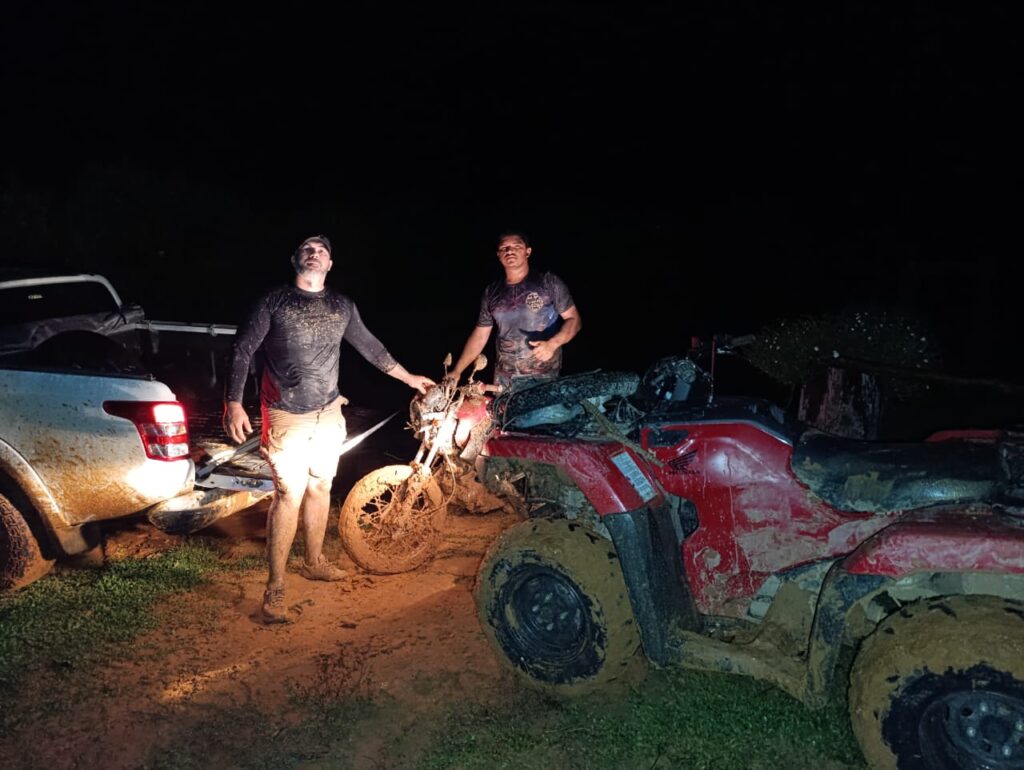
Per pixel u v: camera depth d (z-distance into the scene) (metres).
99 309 6.49
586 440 3.86
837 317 6.96
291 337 4.54
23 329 5.85
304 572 5.23
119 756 3.62
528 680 3.92
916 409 9.09
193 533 5.98
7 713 3.90
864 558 3.14
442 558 5.48
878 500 3.46
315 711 3.88
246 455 5.44
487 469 4.18
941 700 2.99
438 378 10.95
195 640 4.53
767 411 3.90
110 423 4.74
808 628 3.58
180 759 3.58
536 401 3.96
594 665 3.72
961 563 3.00
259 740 3.70
